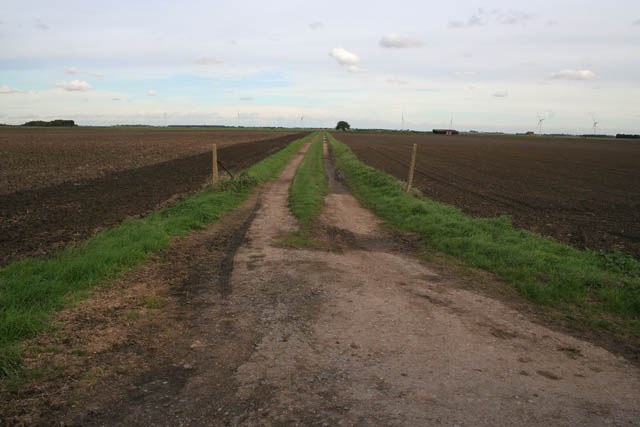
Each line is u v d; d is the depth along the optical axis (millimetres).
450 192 18703
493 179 24547
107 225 10227
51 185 17922
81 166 26406
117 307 5043
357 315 5129
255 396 3348
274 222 10695
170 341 4305
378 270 7078
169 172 23656
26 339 4062
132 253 6809
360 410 3182
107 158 32844
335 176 23469
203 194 13969
